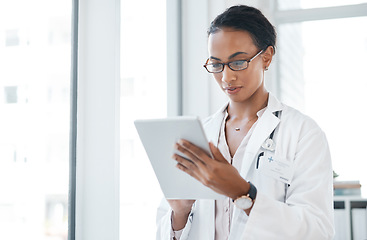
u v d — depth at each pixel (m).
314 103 3.80
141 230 2.51
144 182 2.58
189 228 1.51
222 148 1.55
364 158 3.68
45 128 2.09
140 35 2.73
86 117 2.12
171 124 1.17
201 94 3.38
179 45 3.39
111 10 2.16
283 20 3.90
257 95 1.56
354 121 3.74
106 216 2.08
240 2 3.50
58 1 2.14
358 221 3.37
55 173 2.10
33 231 2.06
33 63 2.08
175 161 1.27
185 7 3.47
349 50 3.80
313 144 1.44
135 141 2.57
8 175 1.98
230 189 1.22
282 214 1.29
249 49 1.43
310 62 3.84
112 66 2.14
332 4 3.80
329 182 1.40
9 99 1.96
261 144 1.49
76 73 2.11
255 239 1.29
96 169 2.09
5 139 1.95
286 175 1.42
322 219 1.34
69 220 2.04
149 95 2.82
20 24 2.02
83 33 2.14
